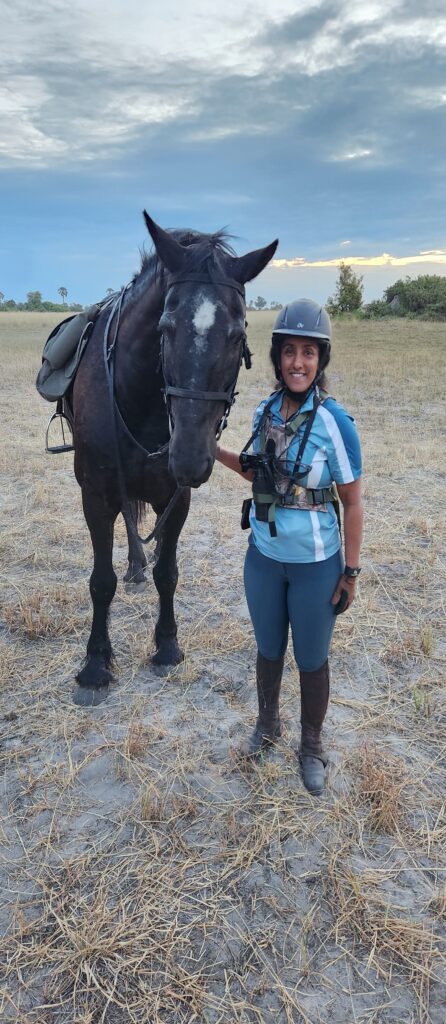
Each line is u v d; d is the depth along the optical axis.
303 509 2.33
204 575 4.70
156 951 2.05
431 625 4.03
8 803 2.65
